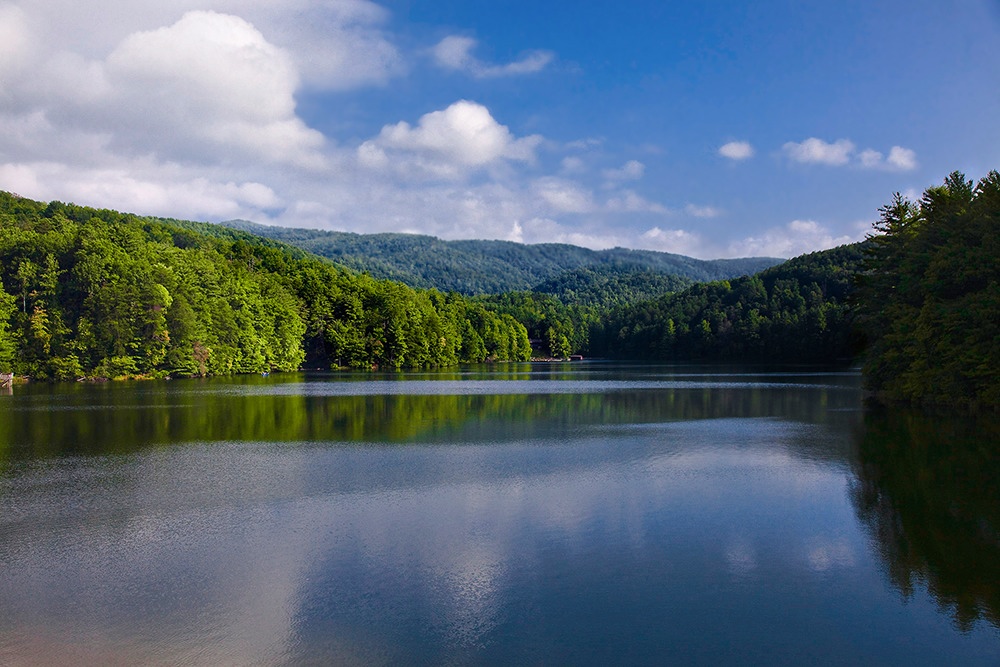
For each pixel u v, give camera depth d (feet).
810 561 69.87
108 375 344.08
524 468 112.78
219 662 49.70
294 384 334.24
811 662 50.49
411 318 583.99
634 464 116.67
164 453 127.03
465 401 234.58
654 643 52.90
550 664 49.83
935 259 192.24
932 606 59.67
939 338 185.88
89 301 345.31
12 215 529.45
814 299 631.56
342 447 134.00
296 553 71.15
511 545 73.87
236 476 106.11
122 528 79.56
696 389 290.15
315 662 49.80
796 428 160.86
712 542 75.31
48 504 89.51
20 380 328.49
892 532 79.00
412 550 72.13
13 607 58.49
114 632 54.08
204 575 65.26
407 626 55.21
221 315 416.05
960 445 134.21
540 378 394.73
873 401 227.40
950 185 232.94
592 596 61.11
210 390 285.84
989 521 82.99
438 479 104.27
